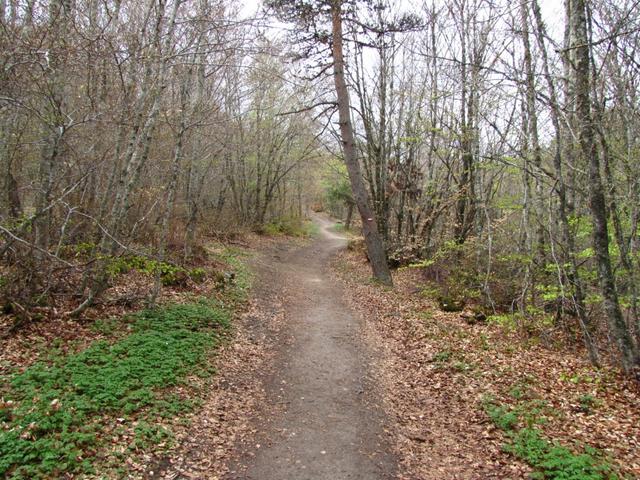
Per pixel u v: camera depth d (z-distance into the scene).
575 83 7.39
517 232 13.88
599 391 7.27
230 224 25.55
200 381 7.02
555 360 8.89
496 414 6.40
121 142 10.18
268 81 23.25
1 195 8.89
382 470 5.29
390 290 15.59
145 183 14.09
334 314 12.52
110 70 10.02
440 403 7.08
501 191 16.47
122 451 4.85
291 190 47.06
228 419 6.18
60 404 5.19
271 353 9.07
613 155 8.20
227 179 26.38
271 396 7.18
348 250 28.33
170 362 7.15
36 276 7.79
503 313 12.25
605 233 7.59
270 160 31.84
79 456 4.55
